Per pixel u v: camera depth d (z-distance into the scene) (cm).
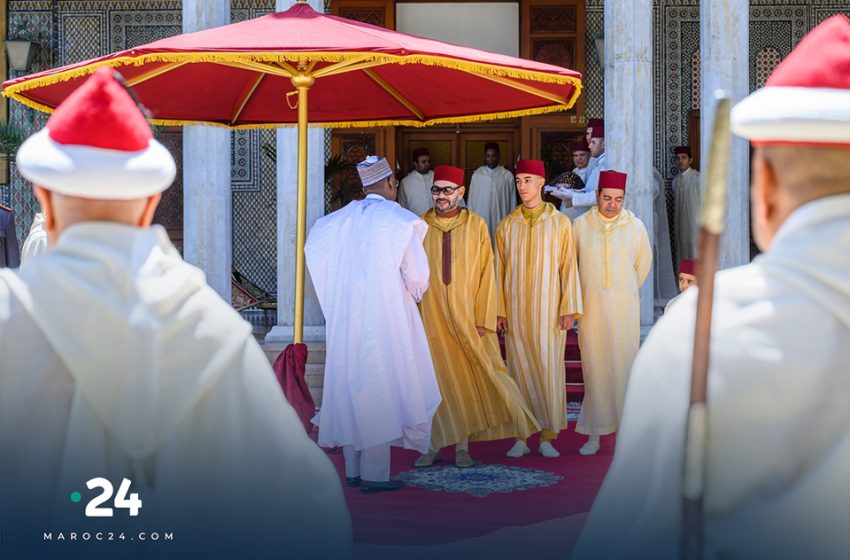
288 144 915
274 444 168
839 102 144
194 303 166
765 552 141
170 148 1423
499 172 1333
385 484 587
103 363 158
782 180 150
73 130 160
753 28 1415
